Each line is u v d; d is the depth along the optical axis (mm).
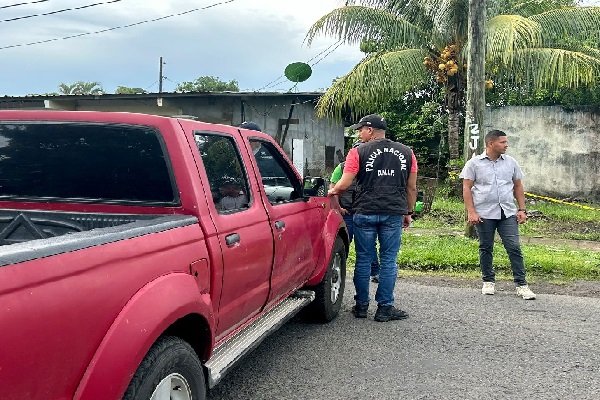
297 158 18703
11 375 1813
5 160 3449
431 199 14008
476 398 3973
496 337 5281
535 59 15008
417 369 4492
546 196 17844
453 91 16562
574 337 5297
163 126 3242
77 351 2094
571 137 17484
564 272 7945
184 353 2711
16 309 1827
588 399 3980
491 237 6770
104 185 3352
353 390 4082
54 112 3305
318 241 5203
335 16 15648
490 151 6641
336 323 5719
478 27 10273
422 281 7574
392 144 5695
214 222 3244
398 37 15805
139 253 2482
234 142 3883
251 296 3764
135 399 2391
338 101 16172
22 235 3359
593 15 15172
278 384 4176
